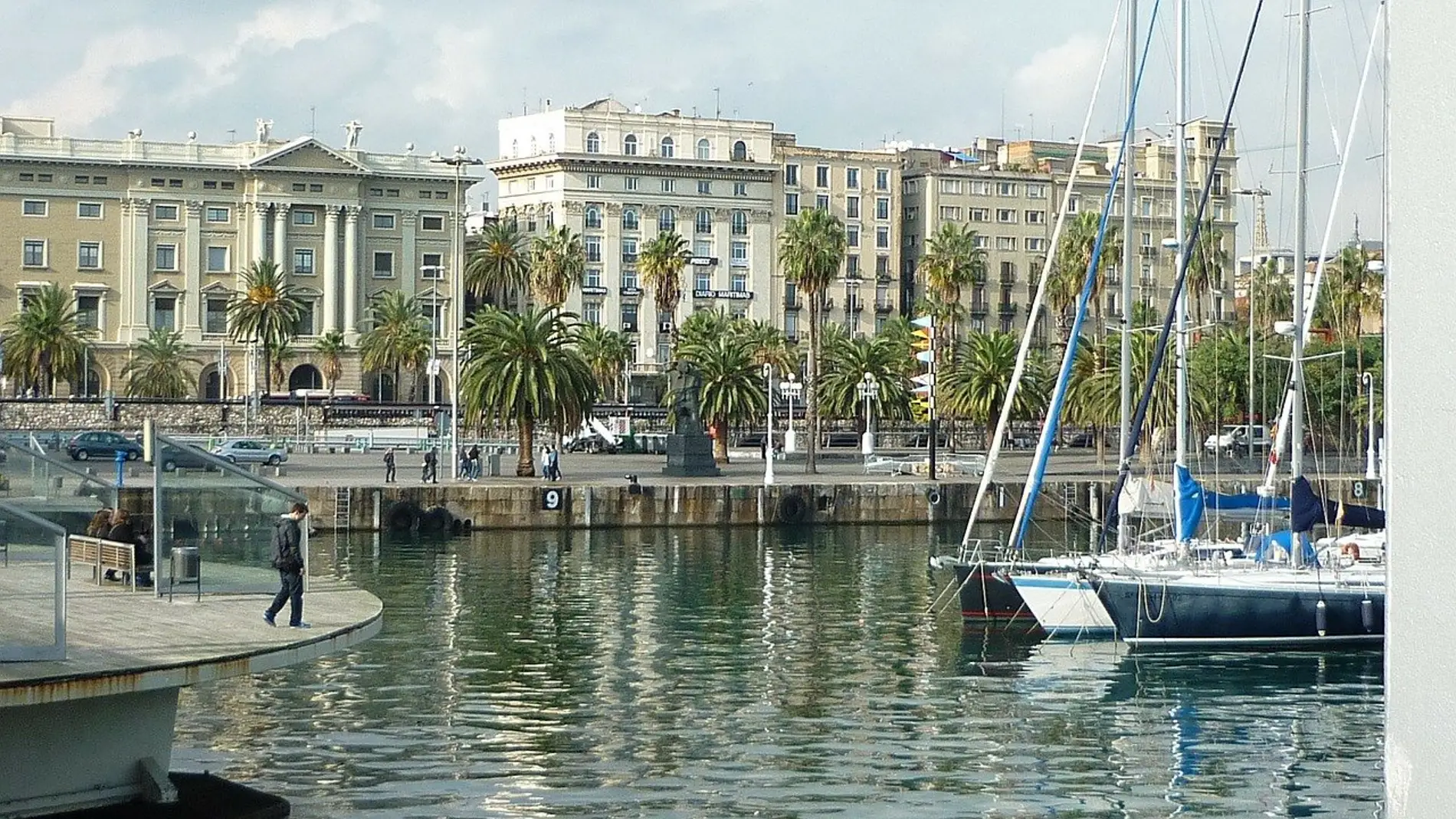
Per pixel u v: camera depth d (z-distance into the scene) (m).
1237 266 172.88
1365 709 34.44
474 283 155.75
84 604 24.00
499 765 27.97
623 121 177.25
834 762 28.97
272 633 21.61
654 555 69.62
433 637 44.09
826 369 144.62
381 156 162.75
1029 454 122.00
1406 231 4.28
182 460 25.19
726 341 108.56
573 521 81.44
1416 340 4.25
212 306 158.12
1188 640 42.09
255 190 157.62
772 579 60.34
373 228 162.25
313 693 34.62
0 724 18.73
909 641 44.12
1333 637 42.06
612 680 37.47
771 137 182.75
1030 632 44.44
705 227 178.50
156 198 155.88
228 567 25.45
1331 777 28.39
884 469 100.38
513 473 95.12
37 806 19.17
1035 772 28.44
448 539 75.75
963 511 88.25
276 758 28.09
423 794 25.64
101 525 27.02
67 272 153.62
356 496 78.00
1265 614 42.00
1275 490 51.91
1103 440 106.50
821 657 41.44
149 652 19.62
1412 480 4.26
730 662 40.50
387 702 33.91
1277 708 34.62
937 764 28.97
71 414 123.81
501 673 38.22
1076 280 139.25
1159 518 61.66
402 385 160.62
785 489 85.00
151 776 20.12
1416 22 4.25
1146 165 179.38
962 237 149.00
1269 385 92.62
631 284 175.88
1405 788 4.25
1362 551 45.66
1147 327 58.50
